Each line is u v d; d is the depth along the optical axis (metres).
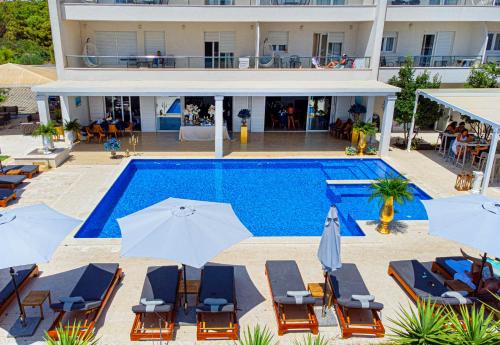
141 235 7.94
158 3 22.84
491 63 22.56
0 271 9.84
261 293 9.66
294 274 9.52
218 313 8.80
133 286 9.80
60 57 21.69
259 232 13.59
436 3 24.62
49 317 8.68
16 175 15.95
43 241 7.72
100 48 24.38
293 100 26.98
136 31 24.23
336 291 8.92
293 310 8.95
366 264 11.02
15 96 30.75
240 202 15.90
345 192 16.77
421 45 25.75
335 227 8.06
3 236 7.61
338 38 25.27
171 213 8.43
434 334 6.34
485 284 9.07
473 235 8.23
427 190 16.38
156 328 8.21
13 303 9.06
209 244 7.68
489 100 18.61
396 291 9.83
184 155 20.47
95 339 8.08
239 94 19.59
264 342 6.47
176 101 25.22
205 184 17.69
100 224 13.92
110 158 19.75
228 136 23.78
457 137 19.70
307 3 23.70
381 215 12.71
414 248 11.96
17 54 41.41
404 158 20.64
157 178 18.30
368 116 23.88
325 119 26.25
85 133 23.06
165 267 9.68
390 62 24.42
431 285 9.34
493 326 6.33
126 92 19.38
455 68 23.88
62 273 10.25
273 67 22.92
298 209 15.38
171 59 22.61
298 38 25.14
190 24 24.27
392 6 22.94
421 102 21.28
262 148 22.12
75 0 22.80
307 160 20.38
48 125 18.86
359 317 8.82
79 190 15.70
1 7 54.81
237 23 24.45
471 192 16.16
